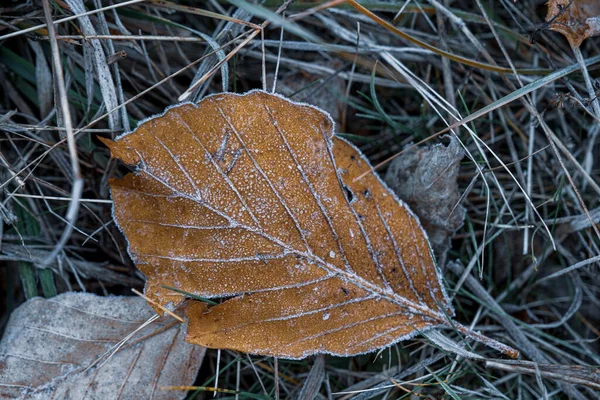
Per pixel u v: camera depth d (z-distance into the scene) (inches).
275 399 12.4
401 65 12.9
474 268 13.1
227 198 11.9
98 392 12.3
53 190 13.0
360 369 12.8
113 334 12.4
